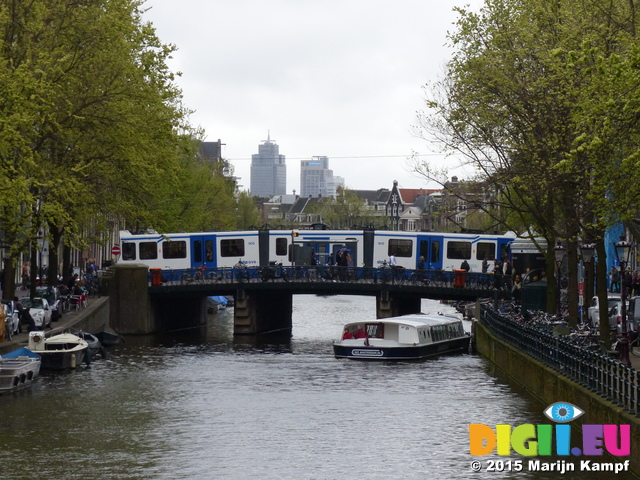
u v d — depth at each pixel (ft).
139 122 165.78
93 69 162.50
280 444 102.06
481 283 219.61
